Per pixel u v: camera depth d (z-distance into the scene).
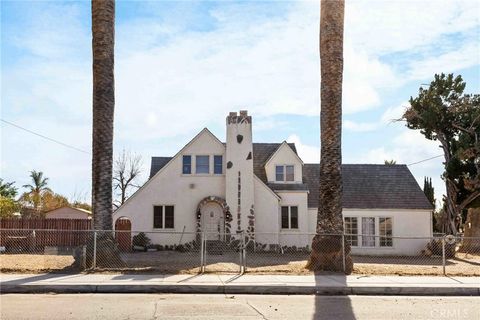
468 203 36.41
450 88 36.94
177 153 33.97
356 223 34.50
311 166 38.59
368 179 36.72
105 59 19.31
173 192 33.59
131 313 10.49
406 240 34.28
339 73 19.17
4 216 40.56
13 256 24.44
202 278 15.97
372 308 11.71
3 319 9.73
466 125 36.66
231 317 10.20
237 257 27.58
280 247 32.91
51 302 11.98
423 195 35.66
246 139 33.69
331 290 14.48
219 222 33.44
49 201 59.84
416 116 37.72
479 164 34.16
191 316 10.22
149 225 33.19
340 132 19.19
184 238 33.09
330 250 18.48
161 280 15.26
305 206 34.28
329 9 19.22
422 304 12.46
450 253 31.97
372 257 32.28
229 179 33.22
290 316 10.45
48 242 32.00
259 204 33.69
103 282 14.67
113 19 19.61
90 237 18.55
